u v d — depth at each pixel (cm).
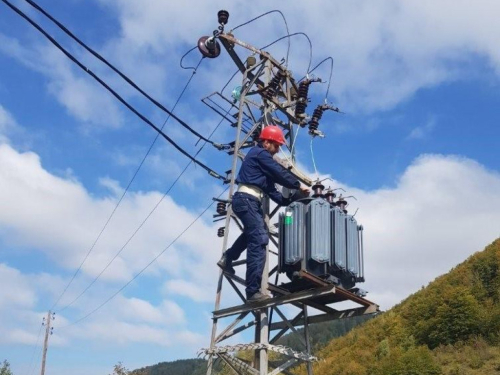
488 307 5672
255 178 983
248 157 998
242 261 1081
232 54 1225
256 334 1041
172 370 12731
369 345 6844
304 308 1120
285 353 988
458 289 6109
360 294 1022
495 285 6278
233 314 1023
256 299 962
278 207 1123
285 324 1103
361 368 5922
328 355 7431
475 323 5456
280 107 1239
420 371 4838
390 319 7206
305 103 1266
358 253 1025
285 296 952
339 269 963
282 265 961
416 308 6825
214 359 1057
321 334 12988
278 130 1042
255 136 1230
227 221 1114
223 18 1217
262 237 967
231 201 1088
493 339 5059
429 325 5856
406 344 5997
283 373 1058
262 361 952
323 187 1023
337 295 971
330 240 965
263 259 970
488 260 6825
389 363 5338
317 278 939
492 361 4591
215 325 1052
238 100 1266
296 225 955
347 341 7594
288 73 1279
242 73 1248
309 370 1059
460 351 5103
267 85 1212
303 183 1172
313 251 926
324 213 965
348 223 1008
